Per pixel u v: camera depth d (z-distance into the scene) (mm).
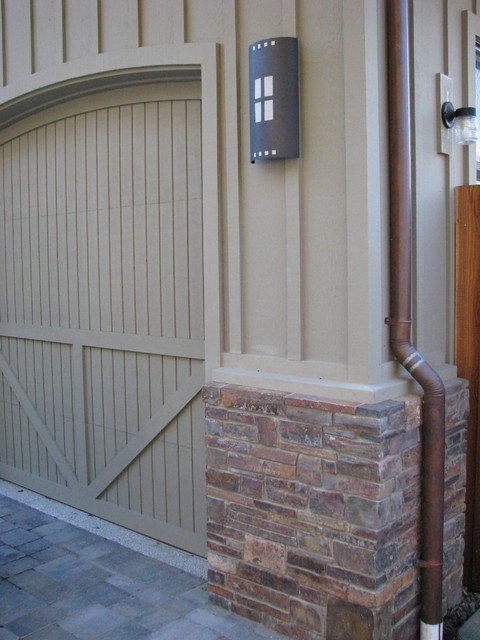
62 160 4141
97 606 3053
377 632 2500
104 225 3914
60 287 4254
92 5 3531
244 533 2904
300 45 2697
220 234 3033
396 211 2623
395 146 2607
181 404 3582
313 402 2594
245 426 2857
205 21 3072
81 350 4141
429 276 2953
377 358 2604
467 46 3189
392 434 2484
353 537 2520
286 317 2834
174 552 3627
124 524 3969
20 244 4539
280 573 2783
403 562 2629
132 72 3398
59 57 3732
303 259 2750
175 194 3529
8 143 4539
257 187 2898
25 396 4637
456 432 2986
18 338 4660
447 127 3016
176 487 3660
